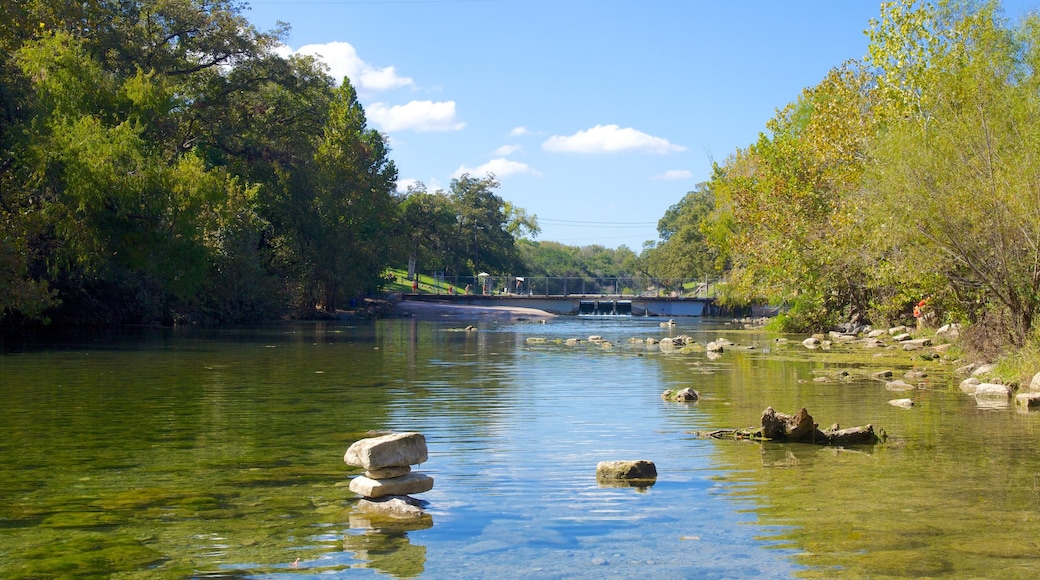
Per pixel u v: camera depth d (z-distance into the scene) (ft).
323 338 121.19
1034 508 25.13
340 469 31.01
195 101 178.91
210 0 170.71
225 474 30.14
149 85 117.60
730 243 142.72
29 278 103.24
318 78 193.16
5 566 19.88
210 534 22.63
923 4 85.15
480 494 27.30
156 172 106.42
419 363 80.23
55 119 100.73
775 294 140.36
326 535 22.65
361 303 237.25
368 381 63.00
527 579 19.26
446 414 45.60
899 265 77.56
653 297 270.46
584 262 621.72
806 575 19.30
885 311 113.91
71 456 33.37
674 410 47.26
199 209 117.91
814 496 26.76
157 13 161.79
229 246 158.81
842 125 110.52
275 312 186.29
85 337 113.09
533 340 119.24
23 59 105.91
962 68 69.97
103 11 141.18
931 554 20.67
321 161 217.15
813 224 118.21
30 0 114.01
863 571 19.51
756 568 19.85
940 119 68.49
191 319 154.51
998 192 61.87
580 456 33.63
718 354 93.61
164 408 47.60
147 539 22.16
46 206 100.32
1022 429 39.91
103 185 99.55
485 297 275.80
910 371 69.41
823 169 117.29
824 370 72.84
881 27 88.38
